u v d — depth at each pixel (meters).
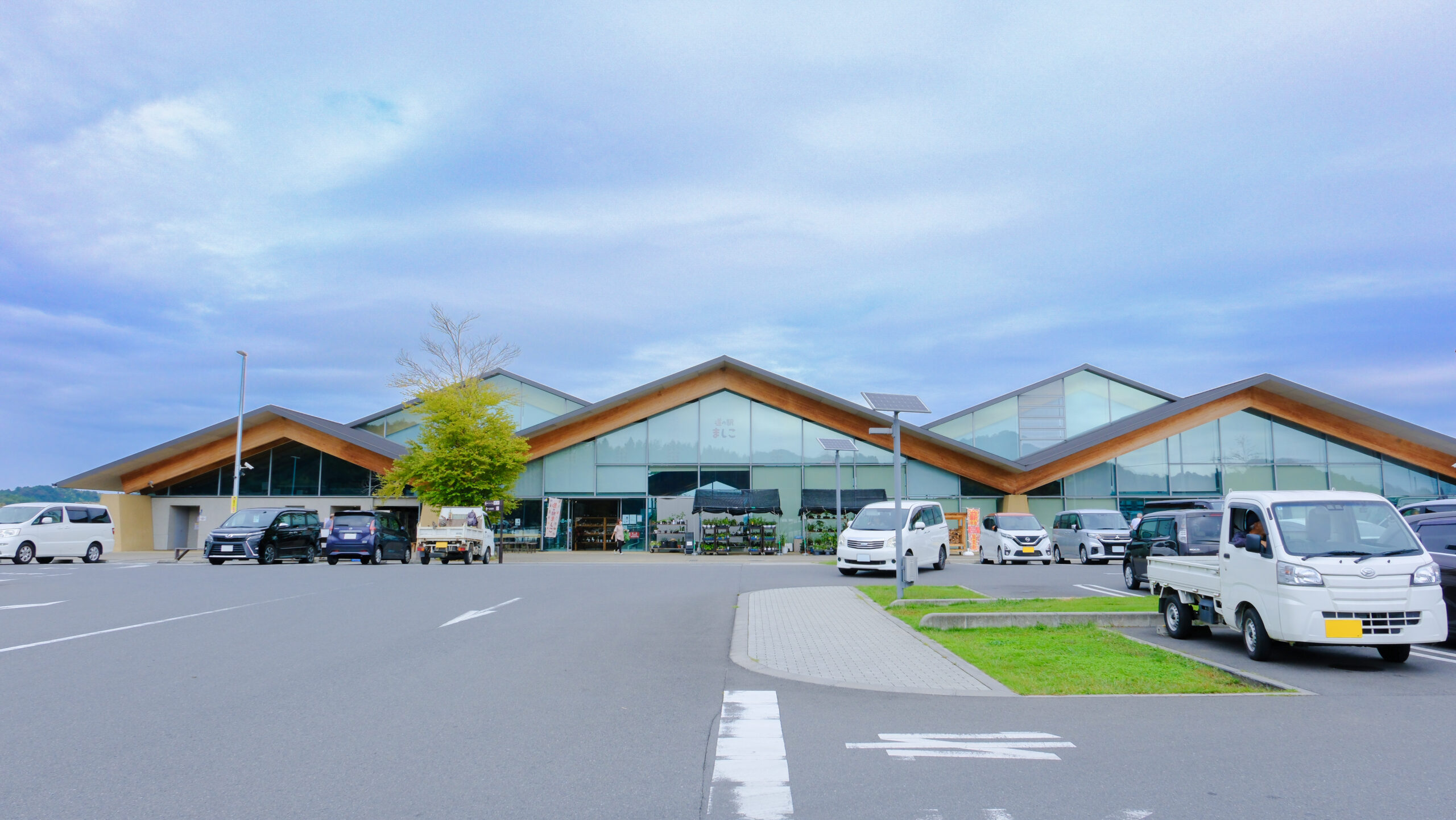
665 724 7.04
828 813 4.91
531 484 41.91
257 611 13.77
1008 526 32.00
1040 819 4.80
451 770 5.65
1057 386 46.06
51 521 29.73
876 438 41.50
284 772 5.54
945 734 6.79
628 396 41.44
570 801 5.06
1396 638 9.57
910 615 14.59
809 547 40.66
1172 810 4.96
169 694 7.72
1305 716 7.42
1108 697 8.29
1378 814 4.90
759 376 41.56
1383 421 40.59
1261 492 10.92
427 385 40.31
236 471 40.22
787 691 8.49
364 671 8.91
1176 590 12.58
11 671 8.64
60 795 5.04
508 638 11.51
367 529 29.62
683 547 40.78
